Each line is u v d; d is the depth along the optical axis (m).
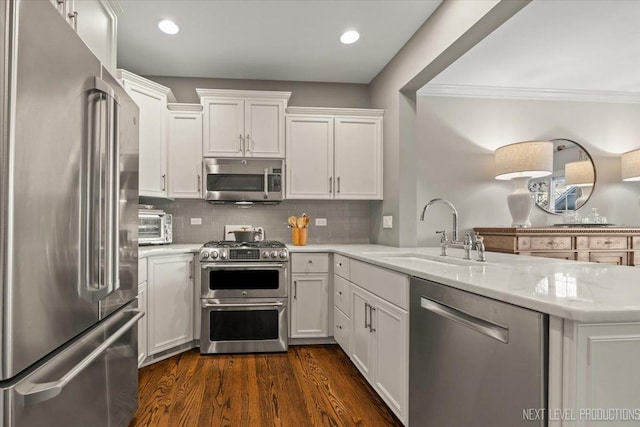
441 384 1.40
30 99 0.98
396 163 3.16
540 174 3.64
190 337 2.96
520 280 1.27
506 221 3.81
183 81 3.61
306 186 3.41
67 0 1.43
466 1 2.09
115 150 1.45
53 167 1.08
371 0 2.34
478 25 2.02
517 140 3.86
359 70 3.49
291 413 1.99
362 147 3.47
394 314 1.82
